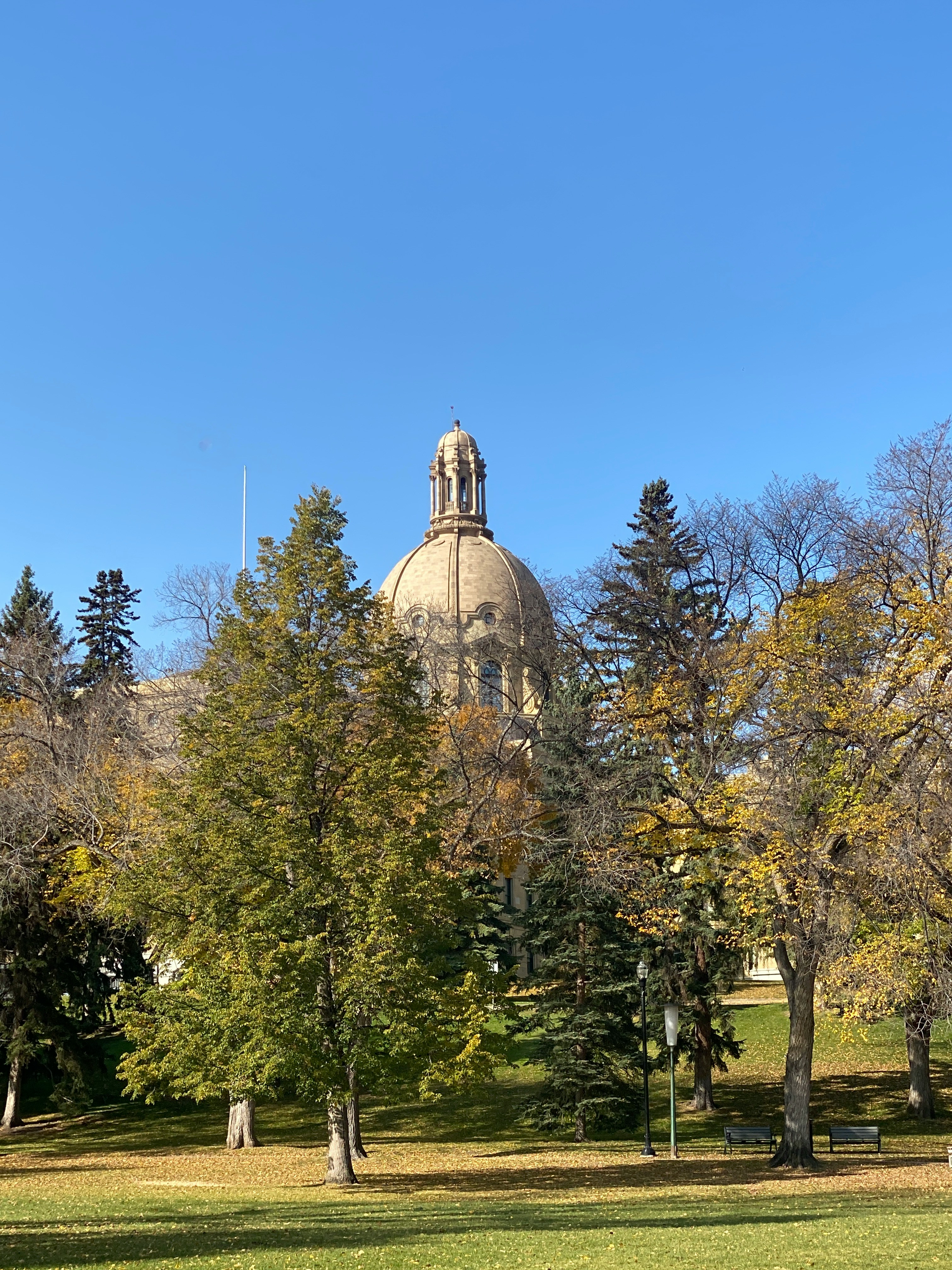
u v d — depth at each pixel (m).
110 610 62.91
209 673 25.62
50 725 35.91
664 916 33.50
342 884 23.70
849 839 23.92
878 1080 40.97
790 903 25.80
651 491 46.06
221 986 24.14
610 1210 20.36
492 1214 19.53
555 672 40.16
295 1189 25.08
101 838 32.97
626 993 34.75
